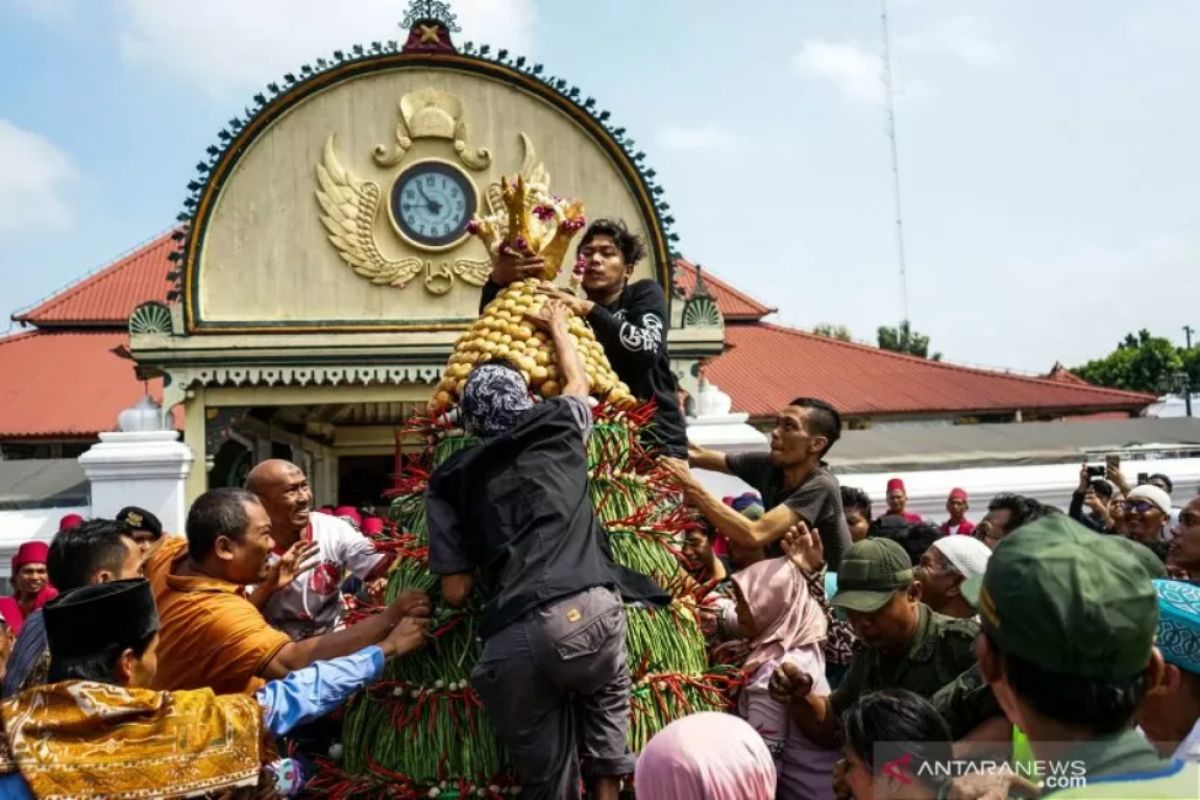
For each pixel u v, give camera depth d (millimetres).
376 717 4332
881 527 7172
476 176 14211
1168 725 3389
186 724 3383
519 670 3688
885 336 54156
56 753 3217
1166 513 7691
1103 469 11070
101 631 3418
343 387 13906
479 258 14094
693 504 5074
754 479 6004
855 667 4504
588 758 3916
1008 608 2375
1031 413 30984
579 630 3680
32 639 4402
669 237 14219
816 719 4484
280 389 13766
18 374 29375
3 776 3215
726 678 4590
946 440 19094
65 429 26734
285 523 5438
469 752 4074
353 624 4566
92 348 31047
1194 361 52094
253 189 13836
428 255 14062
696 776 3078
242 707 3514
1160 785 2270
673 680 4312
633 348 4934
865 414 29531
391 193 14031
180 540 5059
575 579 3738
